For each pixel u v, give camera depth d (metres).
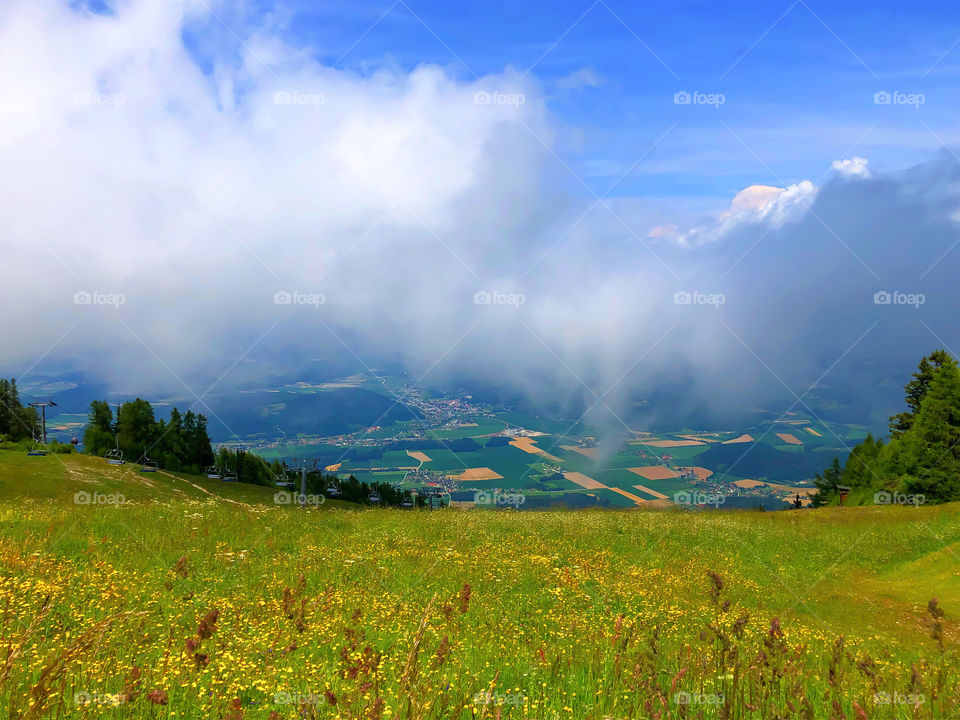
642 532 30.42
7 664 5.34
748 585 21.16
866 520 37.00
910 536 31.77
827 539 31.16
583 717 5.79
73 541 17.14
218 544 18.34
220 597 11.30
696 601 16.31
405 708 4.94
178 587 12.38
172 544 18.22
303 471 94.00
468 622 10.84
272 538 20.92
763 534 31.69
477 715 5.54
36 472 60.62
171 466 100.50
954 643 13.95
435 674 6.31
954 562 25.14
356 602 11.39
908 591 22.66
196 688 6.08
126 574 12.92
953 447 57.88
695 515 39.38
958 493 56.56
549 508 43.00
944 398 59.19
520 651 8.95
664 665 6.79
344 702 5.54
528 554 21.72
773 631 7.39
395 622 10.01
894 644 13.11
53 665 5.08
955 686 6.57
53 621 8.78
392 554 19.53
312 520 26.64
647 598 15.02
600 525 31.56
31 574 11.63
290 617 9.34
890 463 63.44
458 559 19.41
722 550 28.27
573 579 17.22
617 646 8.51
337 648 8.16
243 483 95.56
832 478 99.12
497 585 16.31
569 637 10.45
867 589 23.09
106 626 6.09
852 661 7.62
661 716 5.37
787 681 6.38
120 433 99.38
